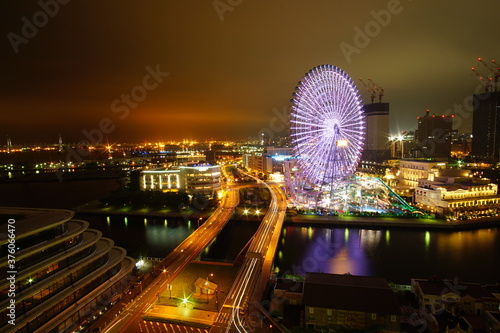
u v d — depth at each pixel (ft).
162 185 599.57
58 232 195.62
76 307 191.83
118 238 395.75
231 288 241.35
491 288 221.46
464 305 205.26
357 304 190.29
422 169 593.83
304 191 507.71
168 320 199.93
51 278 182.70
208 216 470.39
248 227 425.28
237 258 291.79
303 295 199.62
